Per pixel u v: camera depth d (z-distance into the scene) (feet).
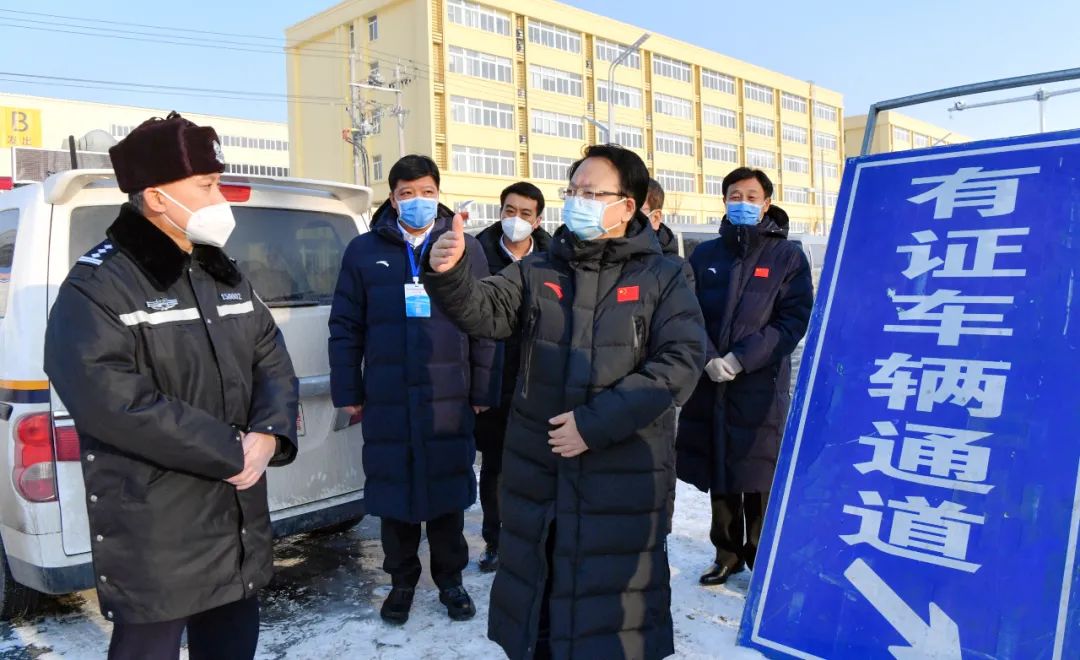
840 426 7.57
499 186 120.16
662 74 151.94
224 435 5.91
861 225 8.00
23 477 8.70
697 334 6.79
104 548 5.80
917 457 7.05
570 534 6.70
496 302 7.04
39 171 15.57
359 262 10.25
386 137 118.62
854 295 7.82
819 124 197.26
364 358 10.38
